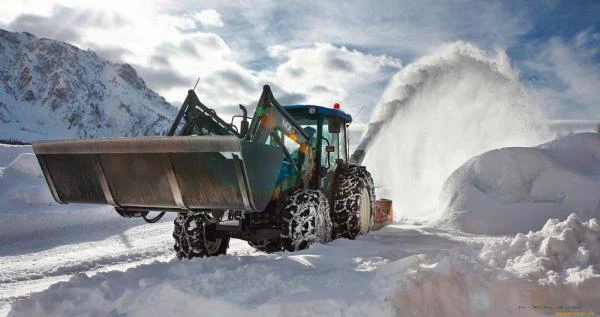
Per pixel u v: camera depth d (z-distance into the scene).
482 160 7.37
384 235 6.14
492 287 2.76
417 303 2.66
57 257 5.93
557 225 3.51
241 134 4.78
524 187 6.78
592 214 5.90
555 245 3.27
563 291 2.80
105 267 5.38
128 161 3.98
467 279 2.84
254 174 3.78
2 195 9.52
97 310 3.10
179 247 4.75
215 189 3.80
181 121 4.79
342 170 6.19
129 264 5.50
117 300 3.08
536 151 7.05
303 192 4.84
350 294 2.77
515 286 2.75
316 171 5.54
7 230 7.80
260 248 5.51
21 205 9.34
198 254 4.65
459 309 2.72
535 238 3.49
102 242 6.92
